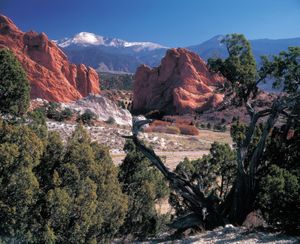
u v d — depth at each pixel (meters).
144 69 180.38
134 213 18.00
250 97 19.70
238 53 18.41
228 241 14.41
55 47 188.88
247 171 18.59
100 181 14.15
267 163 19.22
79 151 13.51
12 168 11.50
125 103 175.12
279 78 18.09
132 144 21.81
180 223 18.11
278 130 19.47
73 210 12.74
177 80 165.88
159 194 19.97
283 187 15.09
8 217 11.37
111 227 14.97
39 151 12.36
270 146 18.80
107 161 15.12
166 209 24.97
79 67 197.88
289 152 18.36
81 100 97.81
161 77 173.38
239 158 17.84
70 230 12.64
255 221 17.77
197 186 18.77
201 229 18.05
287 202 14.91
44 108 80.88
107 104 98.56
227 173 21.08
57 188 12.27
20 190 11.48
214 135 83.69
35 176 12.58
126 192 17.80
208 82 167.12
